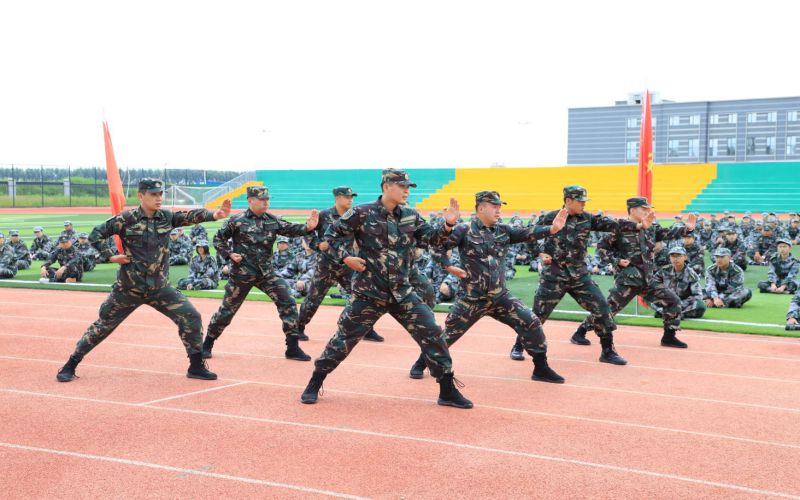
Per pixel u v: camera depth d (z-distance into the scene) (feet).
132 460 18.89
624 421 22.56
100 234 25.95
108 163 57.21
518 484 17.33
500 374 29.19
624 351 33.94
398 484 17.28
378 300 23.48
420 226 23.54
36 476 17.83
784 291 54.29
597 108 250.16
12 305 50.72
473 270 26.43
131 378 28.22
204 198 213.87
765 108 228.22
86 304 51.26
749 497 16.69
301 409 23.71
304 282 53.52
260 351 34.04
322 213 35.58
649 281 33.86
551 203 186.50
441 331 23.81
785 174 180.04
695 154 238.07
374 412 23.35
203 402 24.58
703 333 38.68
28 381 27.68
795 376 28.86
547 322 42.06
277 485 17.21
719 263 48.14
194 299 53.36
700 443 20.47
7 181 232.32
